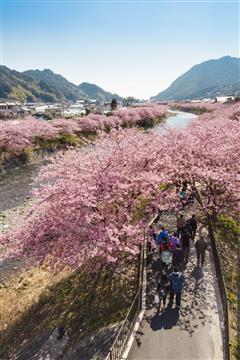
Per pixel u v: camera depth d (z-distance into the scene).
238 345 13.80
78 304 18.58
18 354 16.34
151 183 20.44
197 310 16.06
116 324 15.70
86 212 18.70
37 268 23.70
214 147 27.98
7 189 40.53
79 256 17.38
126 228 17.58
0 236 20.70
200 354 13.40
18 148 53.03
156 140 29.36
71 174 21.38
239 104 87.69
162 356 13.32
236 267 20.70
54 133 63.41
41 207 21.50
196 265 19.88
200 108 173.38
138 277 18.28
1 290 21.78
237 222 26.47
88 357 14.26
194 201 29.28
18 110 161.38
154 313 15.84
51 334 16.78
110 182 20.02
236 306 16.59
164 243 18.92
